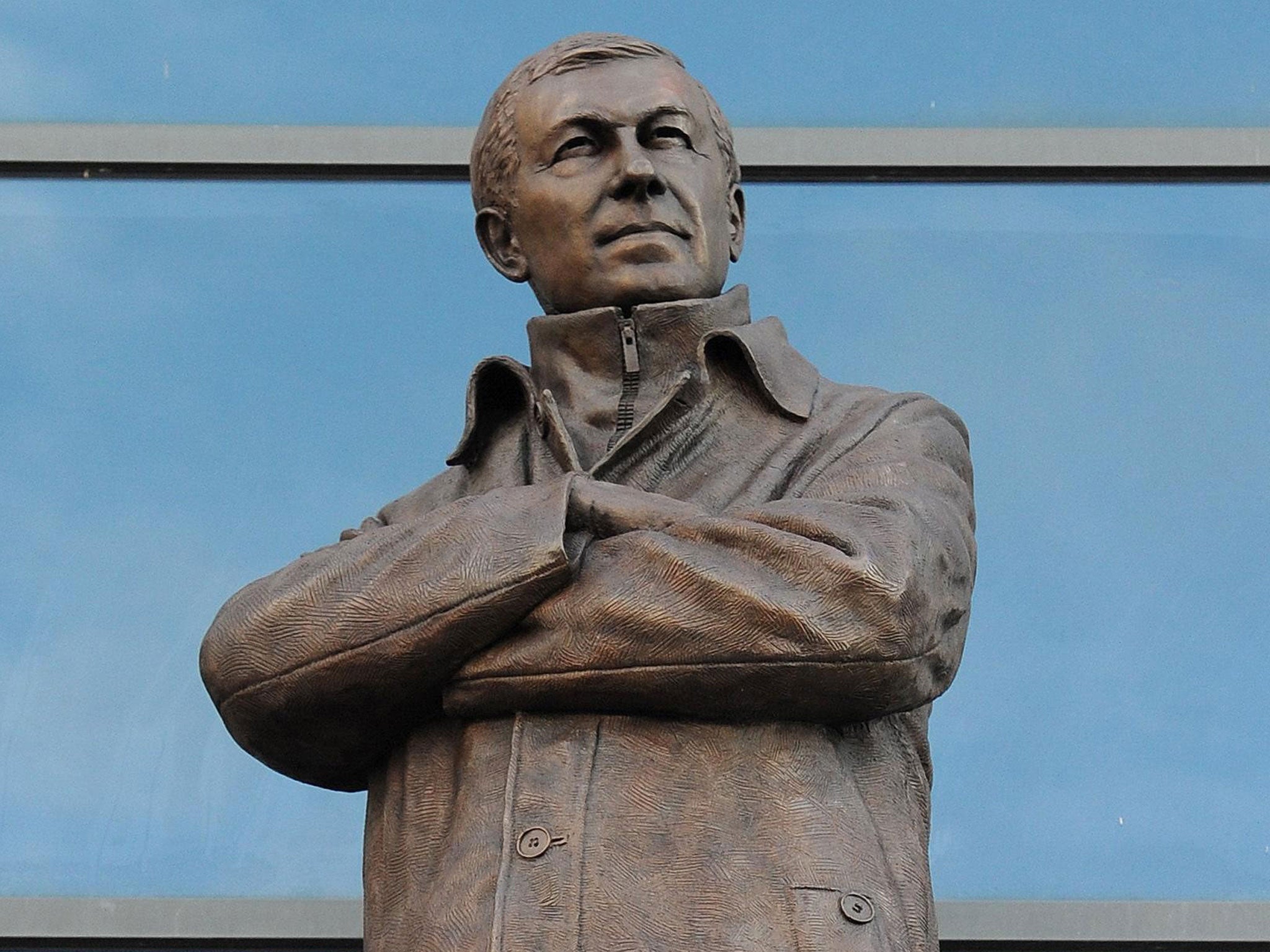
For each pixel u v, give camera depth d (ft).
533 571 18.01
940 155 28.53
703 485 19.25
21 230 28.35
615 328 19.72
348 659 18.40
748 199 28.43
